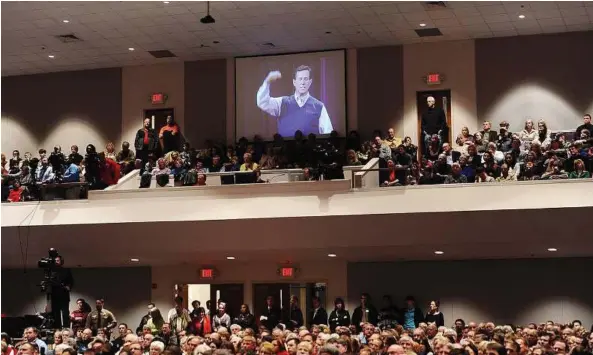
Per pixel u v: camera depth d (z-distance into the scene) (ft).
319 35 86.17
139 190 71.10
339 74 89.30
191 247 71.67
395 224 66.23
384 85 88.48
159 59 92.99
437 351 37.63
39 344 52.54
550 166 65.21
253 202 68.69
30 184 74.08
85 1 76.84
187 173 74.13
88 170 74.69
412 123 87.61
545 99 84.74
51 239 73.36
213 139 91.97
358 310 77.97
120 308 86.48
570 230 63.36
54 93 95.81
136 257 77.00
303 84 89.97
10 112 96.58
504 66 85.92
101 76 95.25
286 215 67.92
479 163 69.31
